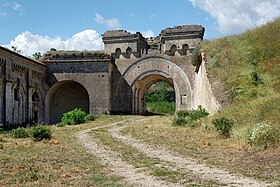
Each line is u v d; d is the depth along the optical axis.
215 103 24.02
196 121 24.31
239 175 10.95
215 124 18.83
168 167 12.59
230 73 26.16
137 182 10.25
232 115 19.81
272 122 16.25
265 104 18.89
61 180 10.58
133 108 42.59
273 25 29.94
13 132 23.58
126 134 23.72
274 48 26.52
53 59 42.25
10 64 32.53
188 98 40.69
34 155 15.61
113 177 10.98
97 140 21.09
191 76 40.78
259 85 23.34
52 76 42.25
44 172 11.82
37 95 40.47
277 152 13.48
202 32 41.06
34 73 38.84
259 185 9.57
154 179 10.66
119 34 43.19
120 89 42.94
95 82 41.53
